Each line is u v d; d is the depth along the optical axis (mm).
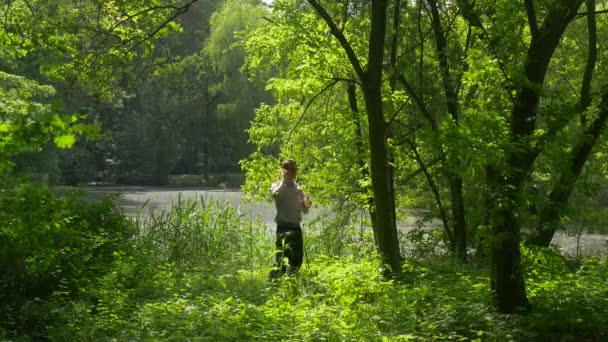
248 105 63094
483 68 8898
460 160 8734
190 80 67312
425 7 13984
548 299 9398
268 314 8523
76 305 8766
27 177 11031
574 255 17047
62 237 11164
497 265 9023
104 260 12352
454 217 14688
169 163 75000
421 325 8508
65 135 5504
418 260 14570
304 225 16406
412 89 13945
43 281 10039
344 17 13211
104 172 73875
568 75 17344
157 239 14688
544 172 8758
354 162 15242
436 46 14148
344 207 15859
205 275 11406
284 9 13633
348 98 15438
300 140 16172
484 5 9898
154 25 13477
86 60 13117
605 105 12000
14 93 19281
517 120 8805
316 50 13797
